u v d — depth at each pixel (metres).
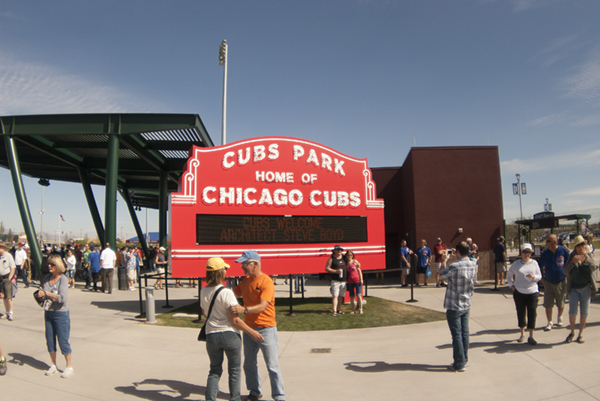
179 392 5.16
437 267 16.12
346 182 12.45
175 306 12.00
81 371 5.93
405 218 19.91
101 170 27.08
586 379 5.35
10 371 5.81
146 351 7.07
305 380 5.63
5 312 10.14
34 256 17.44
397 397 4.95
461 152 17.95
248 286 4.83
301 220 11.68
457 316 5.77
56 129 17.25
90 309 11.20
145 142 20.69
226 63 21.61
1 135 18.30
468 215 17.67
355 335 8.26
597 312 9.38
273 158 11.57
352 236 12.36
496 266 14.07
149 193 37.97
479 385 5.27
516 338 7.46
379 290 15.27
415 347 7.21
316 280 21.59
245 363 4.83
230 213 10.95
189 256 10.39
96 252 15.70
